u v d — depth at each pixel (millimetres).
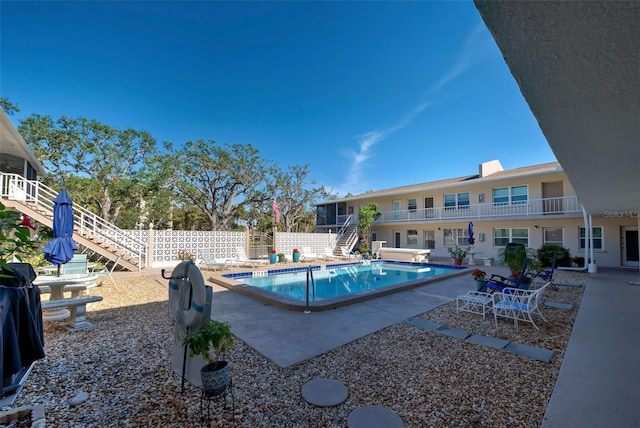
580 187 5375
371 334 4551
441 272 13188
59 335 4375
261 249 17578
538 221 15281
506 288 5531
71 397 2715
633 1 1117
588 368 3352
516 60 1641
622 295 7320
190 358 2883
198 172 23875
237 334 4527
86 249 11203
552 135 2754
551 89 1916
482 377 3154
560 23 1303
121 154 20625
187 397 2736
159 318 5266
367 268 14859
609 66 1618
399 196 21719
